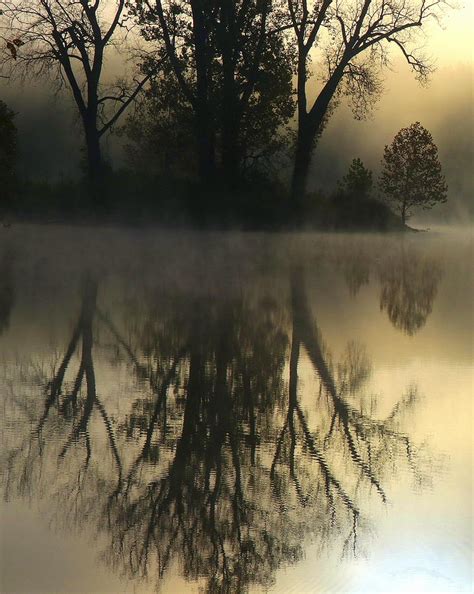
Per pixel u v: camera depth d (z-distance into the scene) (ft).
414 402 33.24
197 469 25.76
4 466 25.99
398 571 19.47
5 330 48.73
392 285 76.84
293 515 22.53
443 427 29.84
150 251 109.60
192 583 19.33
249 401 33.53
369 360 41.24
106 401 33.45
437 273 89.61
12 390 35.06
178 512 22.81
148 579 19.47
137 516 22.61
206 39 136.77
